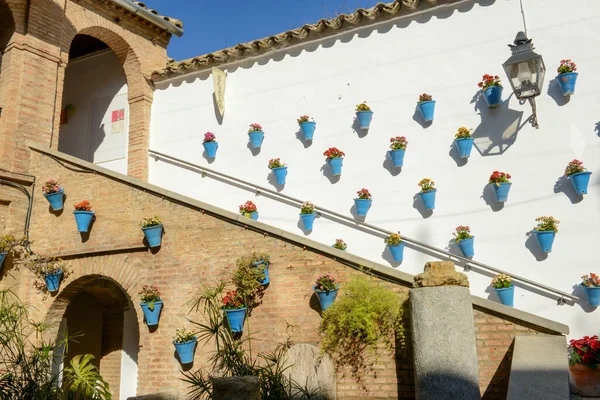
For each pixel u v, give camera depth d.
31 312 8.83
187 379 7.13
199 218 7.70
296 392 6.15
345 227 8.91
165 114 11.38
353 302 6.11
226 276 7.26
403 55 8.93
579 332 7.04
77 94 13.12
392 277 6.20
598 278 6.93
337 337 6.18
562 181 7.48
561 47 7.77
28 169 9.56
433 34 8.74
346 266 6.53
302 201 9.30
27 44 9.77
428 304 5.21
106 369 11.27
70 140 12.95
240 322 6.86
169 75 11.38
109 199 8.62
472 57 8.38
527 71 7.29
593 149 7.39
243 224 7.31
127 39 11.47
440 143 8.40
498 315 5.55
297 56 9.93
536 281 7.39
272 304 6.86
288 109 9.83
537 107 7.82
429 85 8.64
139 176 11.11
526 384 4.55
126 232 8.30
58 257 8.89
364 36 9.33
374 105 9.02
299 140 9.60
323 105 9.49
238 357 5.97
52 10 10.22
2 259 8.82
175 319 7.50
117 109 12.34
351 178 9.00
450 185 8.22
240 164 10.15
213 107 10.72
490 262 7.73
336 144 9.23
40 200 9.38
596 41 7.58
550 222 7.30
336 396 6.07
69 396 6.19
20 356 6.18
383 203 8.66
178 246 7.77
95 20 10.97
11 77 9.60
